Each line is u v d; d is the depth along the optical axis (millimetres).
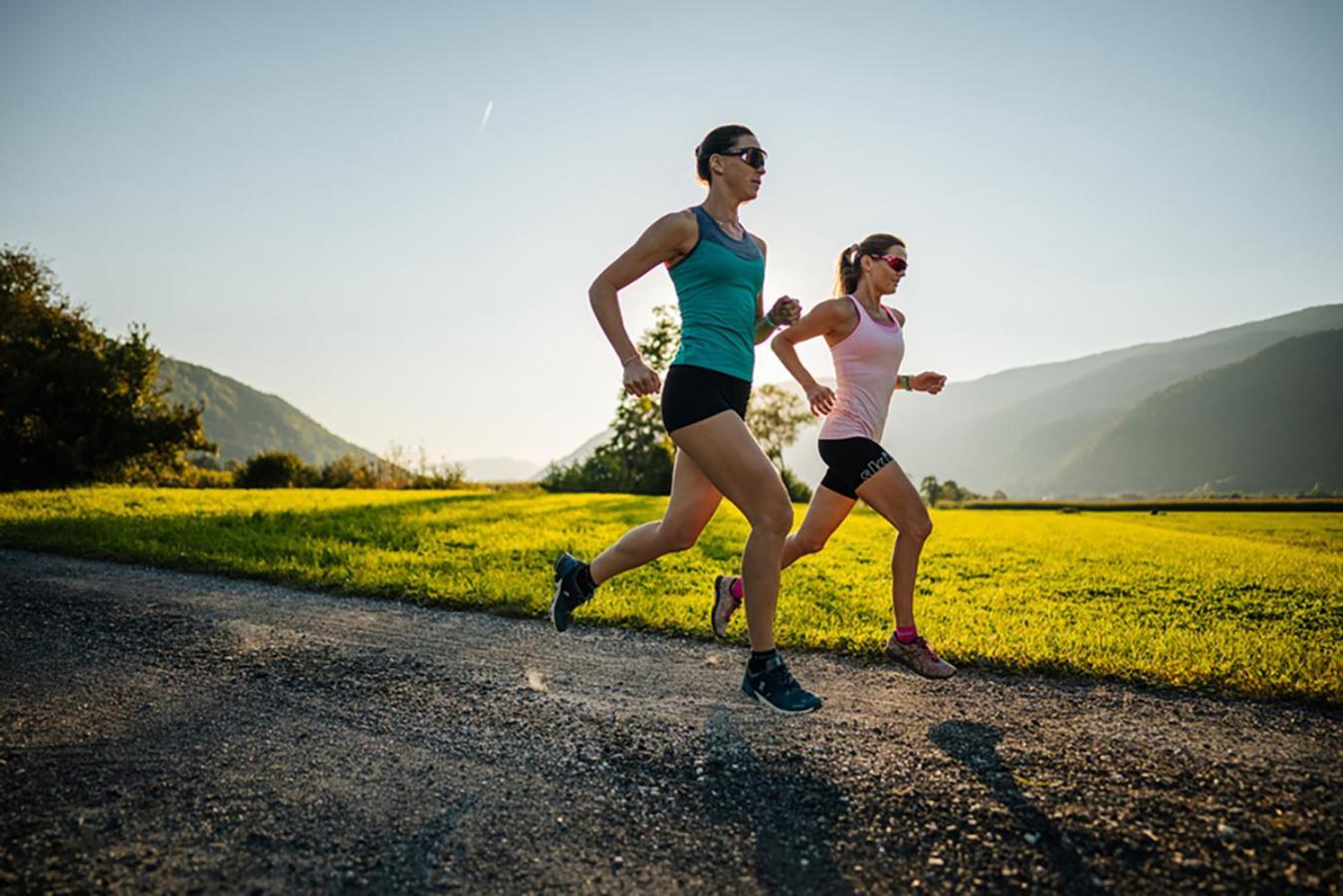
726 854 2105
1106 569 8117
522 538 9133
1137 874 1983
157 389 27609
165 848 2100
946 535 12961
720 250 3062
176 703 3246
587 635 4496
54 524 8812
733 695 3445
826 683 3645
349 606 5199
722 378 3064
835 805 2375
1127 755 2754
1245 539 14758
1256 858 2047
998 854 2090
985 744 2865
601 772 2619
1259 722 3111
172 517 10172
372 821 2262
